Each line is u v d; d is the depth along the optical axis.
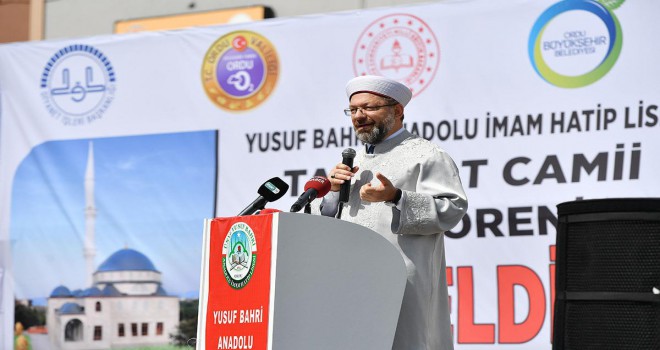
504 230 7.92
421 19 8.34
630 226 5.11
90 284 9.18
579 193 7.71
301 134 8.67
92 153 9.31
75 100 9.41
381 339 4.80
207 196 8.92
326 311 4.66
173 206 9.02
